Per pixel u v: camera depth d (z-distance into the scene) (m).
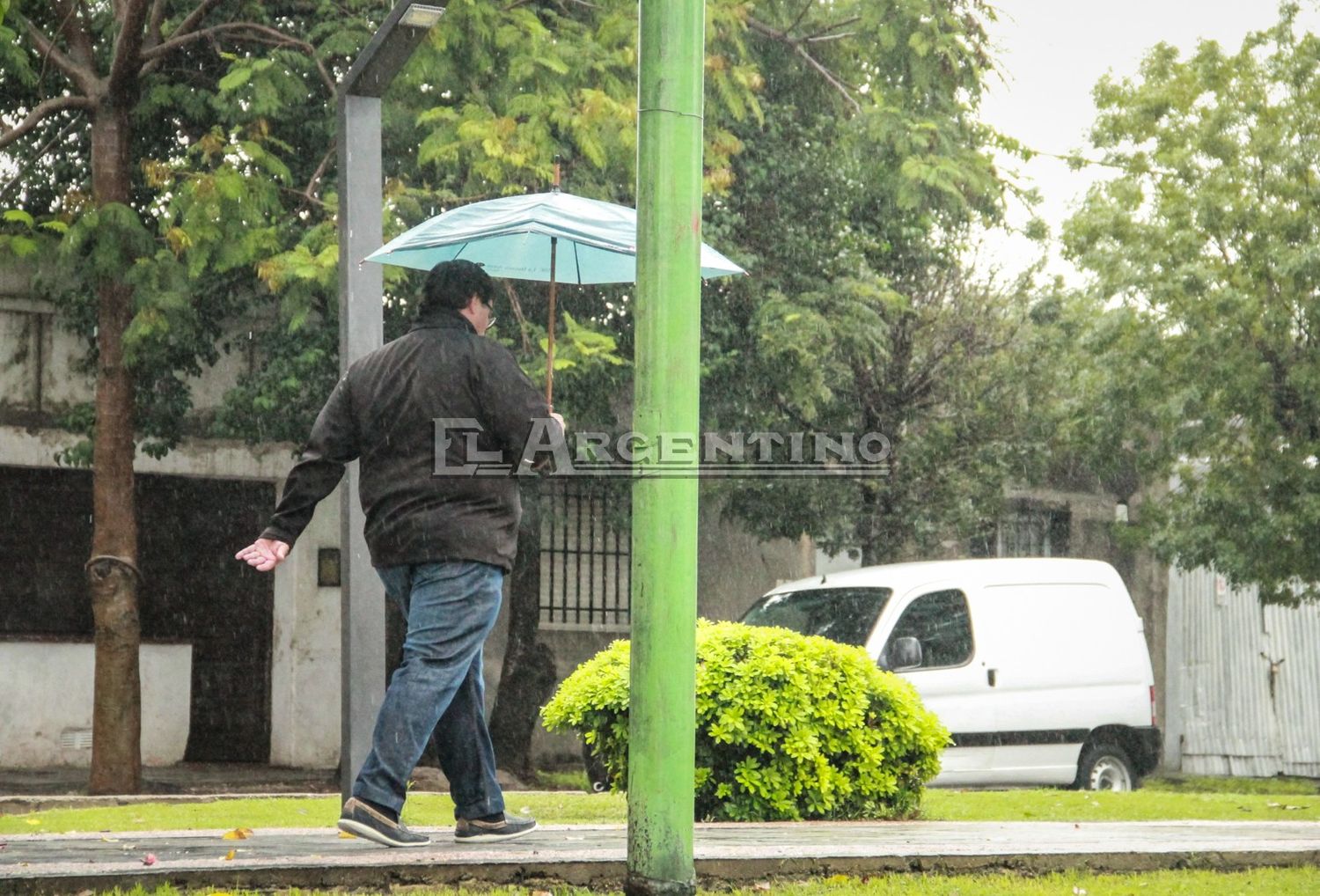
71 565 21.67
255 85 17.88
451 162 17.48
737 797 10.02
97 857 6.02
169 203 18.36
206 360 20.27
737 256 20.83
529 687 22.11
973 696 16.94
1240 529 22.11
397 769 6.29
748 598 25.11
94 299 19.88
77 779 19.53
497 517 6.47
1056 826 9.35
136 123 18.95
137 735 18.33
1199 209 21.61
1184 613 27.59
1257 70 22.38
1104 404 22.81
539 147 17.17
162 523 22.41
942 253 23.59
